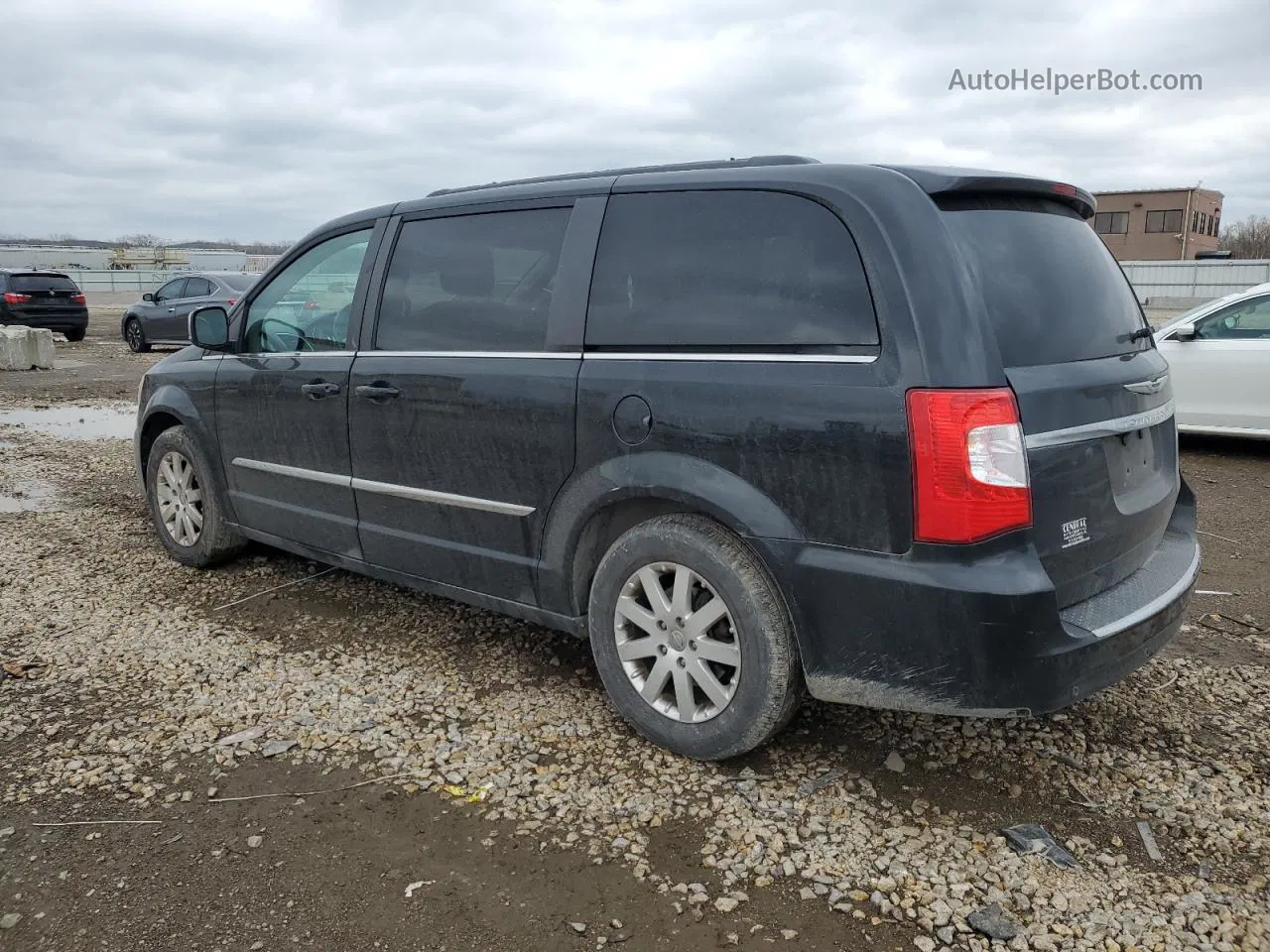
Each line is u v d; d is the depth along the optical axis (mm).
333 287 4188
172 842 2711
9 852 2666
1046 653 2520
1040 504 2580
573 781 3004
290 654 3998
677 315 2998
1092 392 2771
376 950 2289
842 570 2637
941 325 2514
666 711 3129
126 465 8156
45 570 5094
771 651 2830
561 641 4133
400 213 3963
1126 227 53875
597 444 3117
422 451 3697
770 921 2377
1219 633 4219
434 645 4094
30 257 69500
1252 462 8156
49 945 2307
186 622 4359
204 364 4855
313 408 4148
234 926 2373
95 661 3914
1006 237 2812
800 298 2750
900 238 2592
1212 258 36031
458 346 3600
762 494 2773
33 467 8016
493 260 3553
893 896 2453
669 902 2447
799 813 2818
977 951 2268
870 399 2568
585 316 3213
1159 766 3068
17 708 3506
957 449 2467
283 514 4461
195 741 3270
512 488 3416
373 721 3408
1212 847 2658
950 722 3342
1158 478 3215
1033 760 3105
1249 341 8219
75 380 14906
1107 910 2398
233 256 77625
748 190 2928
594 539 3312
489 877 2555
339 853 2662
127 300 46938
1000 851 2635
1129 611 2795
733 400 2807
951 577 2496
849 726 3320
